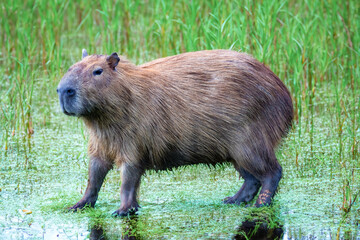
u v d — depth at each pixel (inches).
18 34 821.2
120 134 435.5
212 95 444.1
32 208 456.4
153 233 403.9
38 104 726.5
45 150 598.9
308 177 519.2
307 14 819.4
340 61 769.6
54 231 410.9
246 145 448.5
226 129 445.4
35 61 837.8
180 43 786.2
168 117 439.5
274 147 461.1
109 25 892.6
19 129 650.8
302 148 588.1
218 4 729.6
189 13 817.5
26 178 526.9
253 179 472.4
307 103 666.8
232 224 420.8
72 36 981.8
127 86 430.0
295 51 711.7
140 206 456.1
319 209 447.5
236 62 456.4
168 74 449.1
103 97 420.8
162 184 513.3
